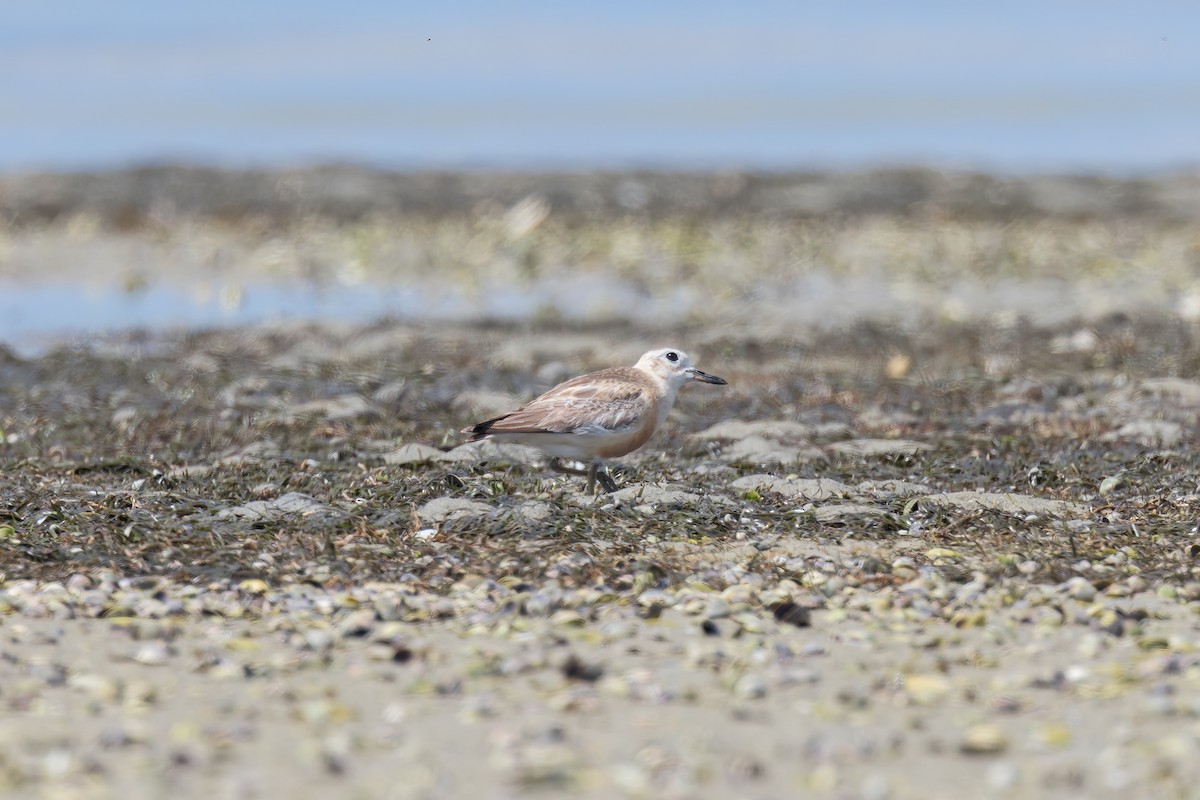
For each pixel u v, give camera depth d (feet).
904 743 29.32
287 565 40.88
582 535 43.75
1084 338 83.20
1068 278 106.63
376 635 35.68
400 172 160.45
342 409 63.36
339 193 147.54
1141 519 45.70
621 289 105.60
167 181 152.35
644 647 34.96
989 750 28.86
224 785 27.27
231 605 37.86
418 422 61.98
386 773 27.89
